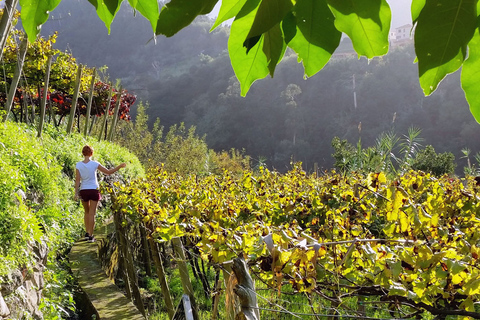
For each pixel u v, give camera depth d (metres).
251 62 0.64
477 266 1.93
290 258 1.91
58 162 8.02
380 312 3.14
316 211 4.01
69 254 5.98
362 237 2.98
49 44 8.88
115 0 0.61
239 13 0.57
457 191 3.63
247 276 1.47
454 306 2.38
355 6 0.53
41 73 9.34
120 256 6.41
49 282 4.68
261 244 2.02
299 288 2.08
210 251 2.64
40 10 0.66
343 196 3.87
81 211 7.98
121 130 20.67
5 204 3.51
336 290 2.56
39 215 4.89
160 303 6.41
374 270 2.12
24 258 3.71
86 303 4.70
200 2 0.49
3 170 3.75
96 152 10.91
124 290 7.21
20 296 3.53
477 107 0.53
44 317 4.18
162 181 7.07
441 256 1.92
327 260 2.29
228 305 1.60
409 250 2.08
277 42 0.61
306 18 0.58
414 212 2.23
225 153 23.38
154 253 4.63
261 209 4.00
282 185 5.59
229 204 4.21
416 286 1.92
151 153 20.67
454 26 0.48
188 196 5.24
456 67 0.49
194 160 20.42
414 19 0.50
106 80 14.75
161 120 71.12
